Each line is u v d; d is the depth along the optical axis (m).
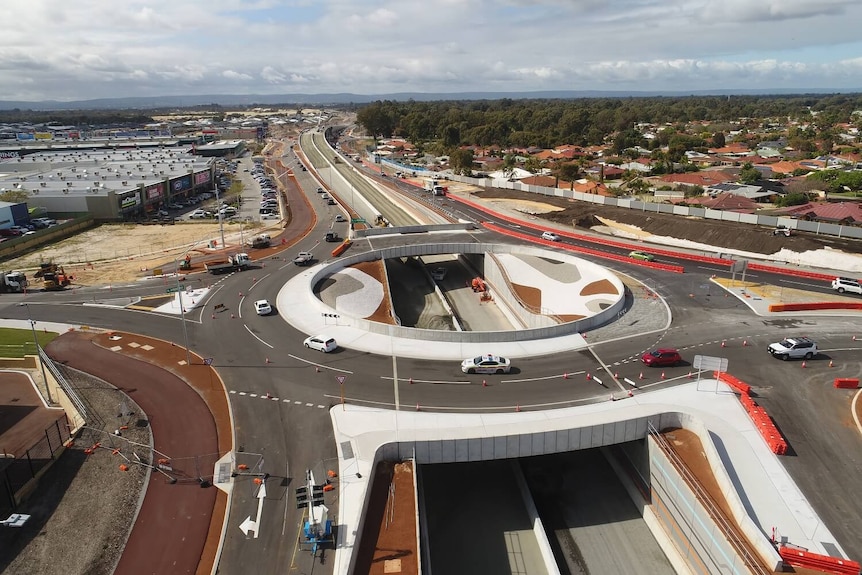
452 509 47.22
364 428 46.56
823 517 38.03
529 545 43.53
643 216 124.44
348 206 149.75
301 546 35.03
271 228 122.50
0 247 101.19
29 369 58.84
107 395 51.94
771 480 41.19
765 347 61.75
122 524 36.91
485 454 43.50
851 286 77.75
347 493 39.28
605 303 75.69
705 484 40.12
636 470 48.50
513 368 57.00
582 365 57.72
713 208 123.94
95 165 187.38
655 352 57.81
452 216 132.00
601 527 45.22
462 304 92.12
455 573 40.97
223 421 47.75
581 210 134.25
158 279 85.81
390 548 34.88
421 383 53.91
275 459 42.88
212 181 184.75
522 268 92.69
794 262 93.94
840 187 142.25
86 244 111.25
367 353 60.16
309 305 74.00
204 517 37.41
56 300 77.00
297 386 53.31
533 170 192.00
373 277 86.56
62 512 37.91
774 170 174.88
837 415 49.12
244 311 72.19
